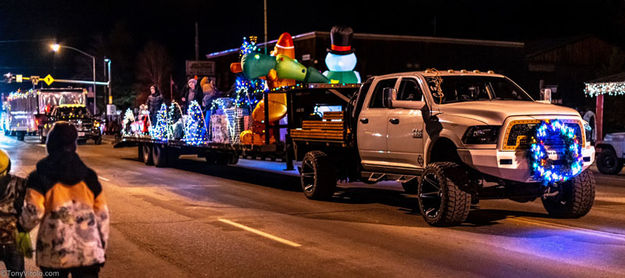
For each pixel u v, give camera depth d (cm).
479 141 925
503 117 909
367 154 1145
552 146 921
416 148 1032
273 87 1588
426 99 1021
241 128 1562
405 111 1058
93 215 471
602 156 1898
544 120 920
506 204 1222
